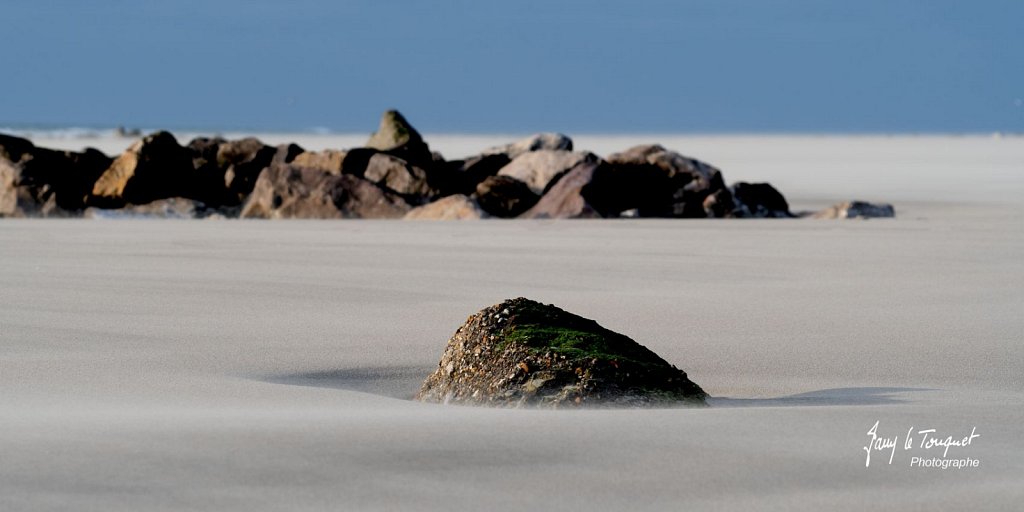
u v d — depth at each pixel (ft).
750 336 123.95
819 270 189.98
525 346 86.38
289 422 74.59
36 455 65.21
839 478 62.85
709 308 145.79
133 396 86.48
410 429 72.54
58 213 320.50
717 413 78.54
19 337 118.62
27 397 85.40
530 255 212.43
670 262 201.36
